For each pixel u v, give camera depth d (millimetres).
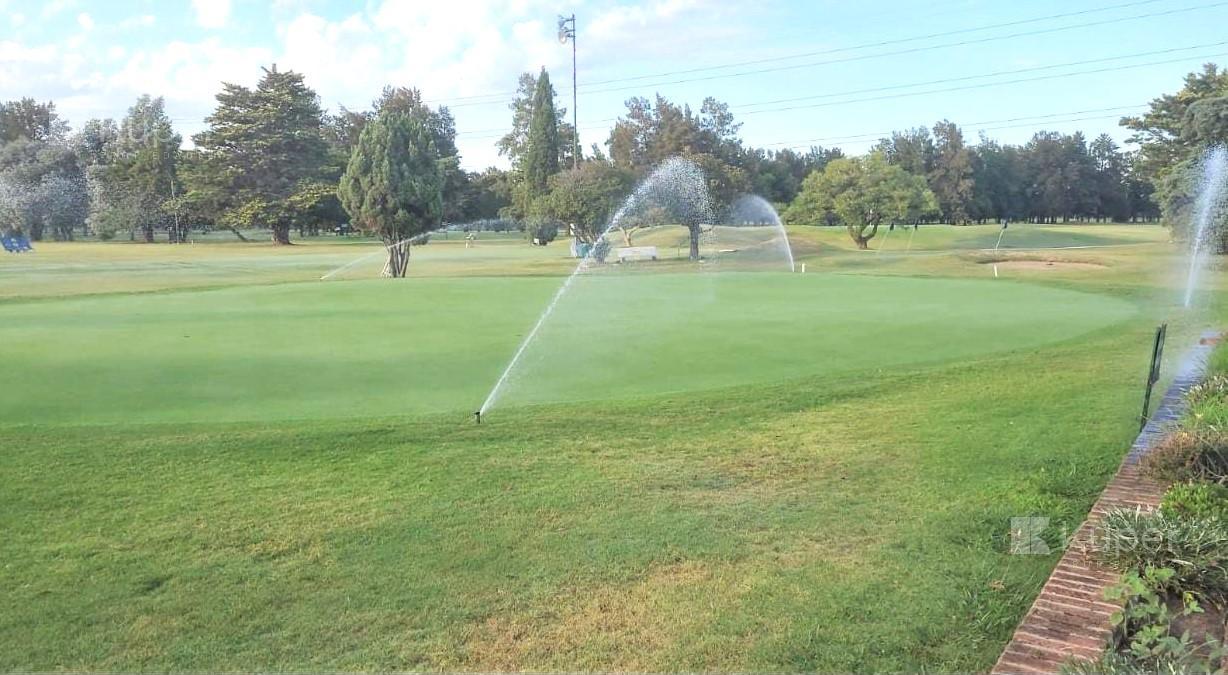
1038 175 85375
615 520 5035
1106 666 3084
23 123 80188
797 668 3414
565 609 3953
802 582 4188
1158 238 47406
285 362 10086
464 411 7621
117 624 3861
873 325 13281
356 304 16750
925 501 5297
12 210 61000
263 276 28906
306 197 59875
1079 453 6188
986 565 4336
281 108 61469
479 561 4477
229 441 6570
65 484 5641
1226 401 6773
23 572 4371
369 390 8594
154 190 65750
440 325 13359
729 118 50688
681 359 10312
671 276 25719
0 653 3615
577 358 10383
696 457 6285
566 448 6492
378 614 3932
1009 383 8734
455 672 3443
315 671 3471
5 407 7793
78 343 11406
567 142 65500
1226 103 34938
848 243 45000
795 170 78000
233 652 3623
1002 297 17906
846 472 5902
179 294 18891
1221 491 4809
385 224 27891
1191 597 3666
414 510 5199
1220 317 14266
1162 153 42344
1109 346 11039
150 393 8422
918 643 3590
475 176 77625
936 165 77750
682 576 4285
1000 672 3242
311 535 4820
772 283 22125
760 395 8234
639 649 3592
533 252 45625
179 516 5109
